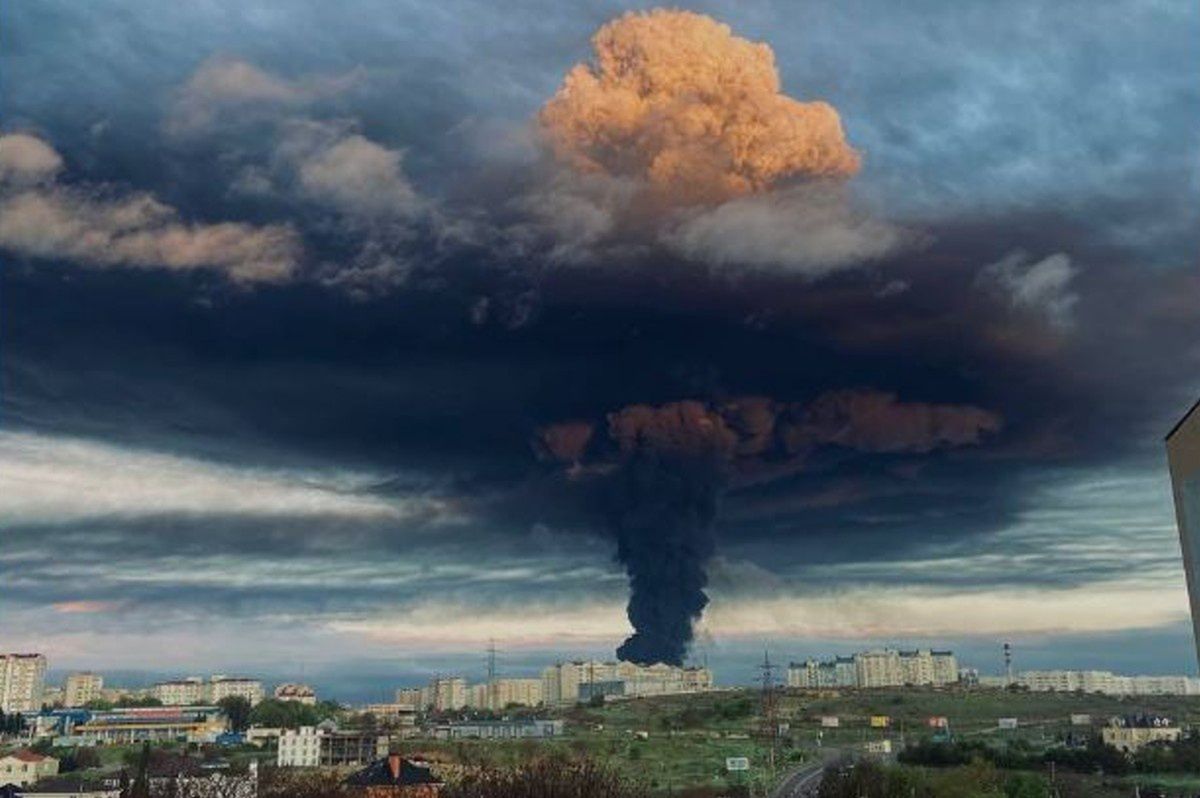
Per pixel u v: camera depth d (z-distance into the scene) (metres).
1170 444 34.38
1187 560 33.12
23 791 134.25
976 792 113.31
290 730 178.38
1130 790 123.44
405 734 199.38
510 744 181.12
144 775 116.25
